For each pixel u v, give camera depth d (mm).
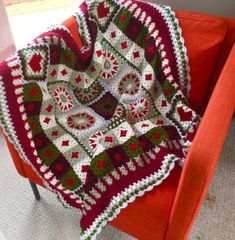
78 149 1021
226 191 1314
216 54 1068
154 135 1029
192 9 1354
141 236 940
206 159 646
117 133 1056
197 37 1062
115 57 1187
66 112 1150
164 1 1364
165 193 856
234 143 1503
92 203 932
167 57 1088
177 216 773
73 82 1195
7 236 1182
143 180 896
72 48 1165
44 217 1242
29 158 990
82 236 944
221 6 1302
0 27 1509
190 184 681
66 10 2451
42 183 1063
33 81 1032
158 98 1142
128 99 1171
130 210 872
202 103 1178
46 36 1091
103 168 947
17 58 997
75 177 957
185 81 1116
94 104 1203
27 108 1004
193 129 1016
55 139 1042
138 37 1135
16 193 1343
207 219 1217
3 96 942
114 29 1167
